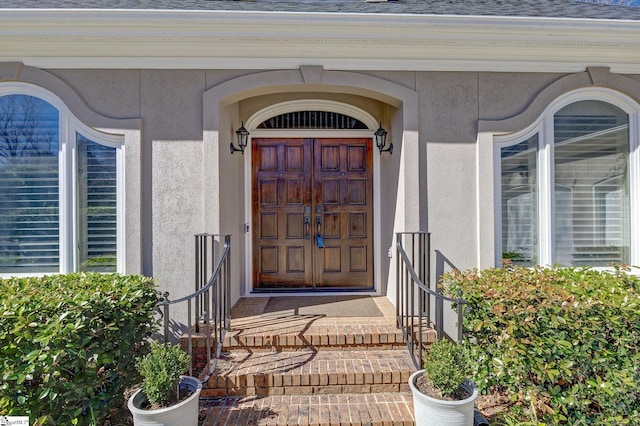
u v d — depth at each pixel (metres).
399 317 3.47
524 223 3.86
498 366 2.56
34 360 2.13
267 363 3.02
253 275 4.77
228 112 4.04
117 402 2.54
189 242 3.66
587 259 3.89
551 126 3.82
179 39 3.46
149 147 3.66
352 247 4.81
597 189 3.90
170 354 2.31
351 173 4.81
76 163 3.66
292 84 3.71
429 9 4.13
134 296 2.72
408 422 2.50
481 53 3.67
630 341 2.42
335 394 2.83
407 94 3.73
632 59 3.75
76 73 3.62
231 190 4.12
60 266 3.66
